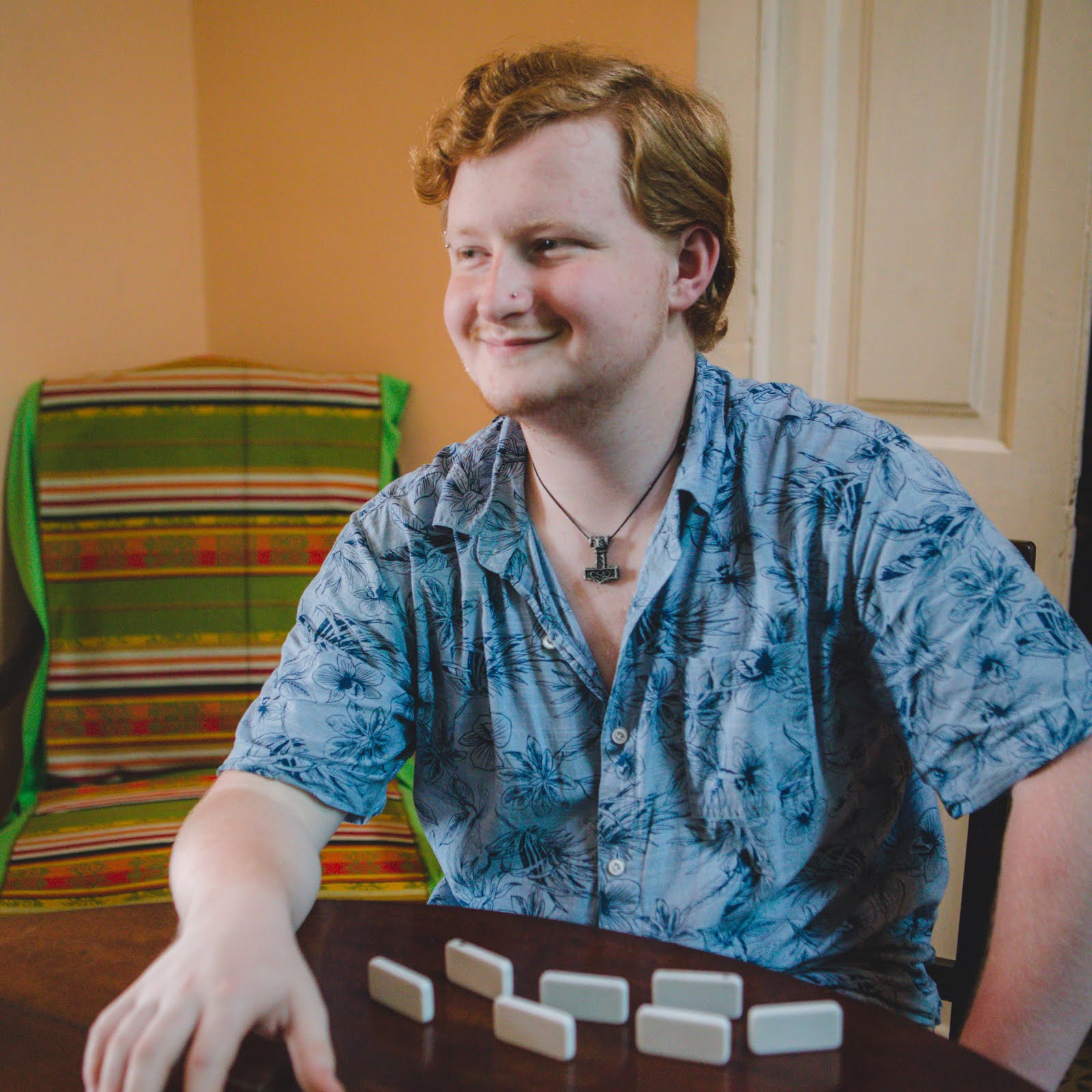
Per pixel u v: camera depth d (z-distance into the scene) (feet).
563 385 2.73
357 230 7.26
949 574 2.69
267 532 6.53
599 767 3.05
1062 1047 2.42
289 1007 2.15
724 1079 2.04
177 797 5.87
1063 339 5.54
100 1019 2.12
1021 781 2.54
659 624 2.97
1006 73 5.48
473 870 3.24
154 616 6.40
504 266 2.69
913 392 5.98
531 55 2.81
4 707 6.07
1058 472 5.66
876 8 5.73
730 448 3.01
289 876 2.55
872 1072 2.06
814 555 2.88
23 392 6.72
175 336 7.72
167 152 7.50
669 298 2.88
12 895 4.98
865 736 2.98
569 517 3.05
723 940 2.96
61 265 6.86
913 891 3.04
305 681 3.09
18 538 6.46
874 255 5.97
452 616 3.18
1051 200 5.45
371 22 6.94
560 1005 2.24
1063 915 2.41
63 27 6.69
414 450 7.32
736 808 2.91
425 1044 2.16
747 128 6.02
